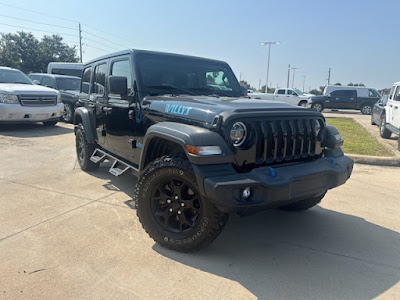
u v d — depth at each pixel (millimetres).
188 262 2941
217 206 2713
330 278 2748
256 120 2936
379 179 5711
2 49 55375
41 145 7953
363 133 11430
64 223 3668
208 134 2779
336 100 23781
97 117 5062
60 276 2688
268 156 3002
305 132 3266
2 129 9984
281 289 2588
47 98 9922
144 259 2971
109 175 5570
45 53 57031
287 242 3365
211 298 2469
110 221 3740
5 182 5086
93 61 5352
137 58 4020
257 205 2664
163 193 3139
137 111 3840
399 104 9109
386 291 2588
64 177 5406
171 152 3355
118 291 2520
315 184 2982
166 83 4047
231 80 4770
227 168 2764
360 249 3250
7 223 3645
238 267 2881
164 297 2465
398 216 4102
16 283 2578
